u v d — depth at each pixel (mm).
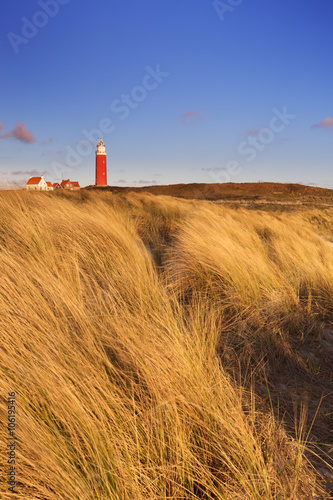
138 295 2807
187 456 1415
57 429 1392
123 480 1255
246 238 5539
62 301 2330
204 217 6871
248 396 2148
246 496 1336
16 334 1832
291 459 1620
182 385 1740
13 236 3824
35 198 6805
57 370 1621
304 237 8461
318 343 3059
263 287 3693
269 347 2797
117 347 1973
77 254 3650
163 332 2225
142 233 6523
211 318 2840
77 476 1216
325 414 2086
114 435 1435
